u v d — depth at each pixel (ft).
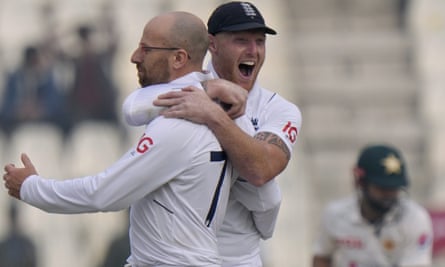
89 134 145.38
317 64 170.30
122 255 106.52
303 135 159.63
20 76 144.46
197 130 46.68
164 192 46.83
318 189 152.56
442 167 154.71
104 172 46.80
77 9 167.32
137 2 169.78
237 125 48.49
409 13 178.70
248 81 51.16
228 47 50.52
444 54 172.24
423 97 166.40
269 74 165.17
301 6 178.91
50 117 144.15
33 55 144.36
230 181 48.29
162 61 47.65
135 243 47.91
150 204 47.09
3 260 119.65
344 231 77.15
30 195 47.80
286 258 139.33
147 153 46.24
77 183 46.96
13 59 158.40
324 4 179.32
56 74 145.28
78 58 143.95
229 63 50.67
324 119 162.71
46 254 137.69
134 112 47.11
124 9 168.86
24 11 166.71
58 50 146.30
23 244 120.47
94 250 138.21
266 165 47.78
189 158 46.47
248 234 51.03
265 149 47.98
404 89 167.22
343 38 174.19
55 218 140.77
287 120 50.55
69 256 138.00
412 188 152.15
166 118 46.68
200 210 47.01
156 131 46.39
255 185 47.75
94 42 146.00
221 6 51.26
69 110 144.15
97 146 145.28
